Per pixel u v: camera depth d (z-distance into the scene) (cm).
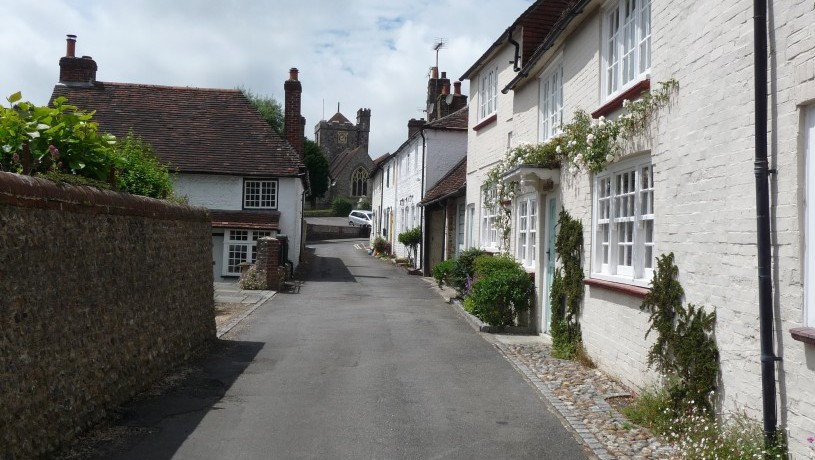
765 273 518
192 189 2538
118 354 692
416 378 871
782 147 509
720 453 534
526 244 1340
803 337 470
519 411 725
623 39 913
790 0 502
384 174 4066
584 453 594
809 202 483
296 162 2602
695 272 641
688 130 661
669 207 700
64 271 568
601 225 939
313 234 5169
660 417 652
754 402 540
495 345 1115
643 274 800
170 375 850
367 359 987
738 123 570
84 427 599
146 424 645
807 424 476
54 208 550
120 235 705
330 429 650
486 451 598
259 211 2561
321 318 1409
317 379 855
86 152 734
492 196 1595
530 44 1436
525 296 1263
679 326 659
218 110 2723
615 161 870
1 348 459
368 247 4338
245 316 1418
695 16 650
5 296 468
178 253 917
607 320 884
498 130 1659
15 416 475
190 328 970
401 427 663
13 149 670
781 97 511
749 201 551
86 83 2703
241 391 786
